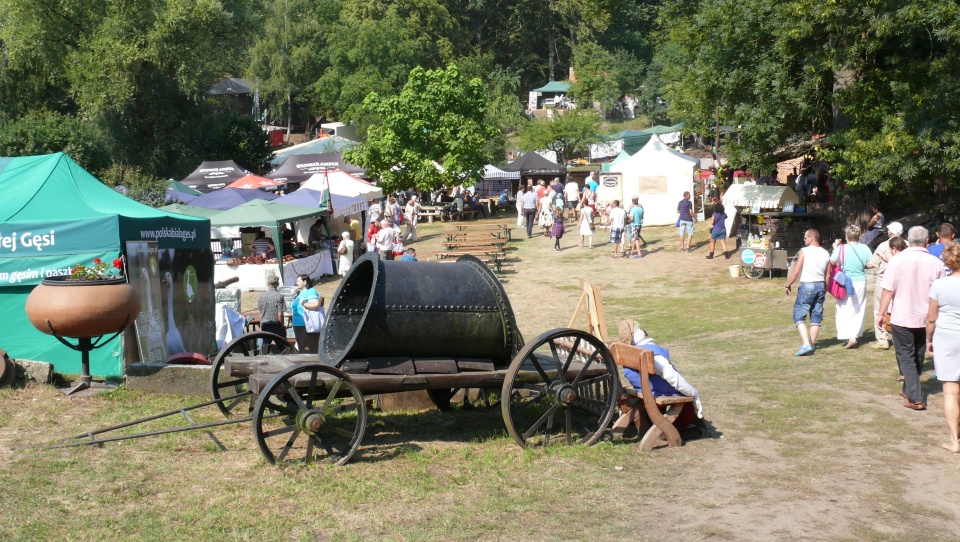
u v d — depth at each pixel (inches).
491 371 297.4
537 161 1811.0
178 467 271.0
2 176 454.3
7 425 316.2
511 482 260.4
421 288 291.0
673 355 493.4
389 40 2847.0
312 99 3095.5
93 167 1523.1
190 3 1696.6
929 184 812.0
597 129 2396.7
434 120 1562.5
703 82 896.3
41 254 413.1
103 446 291.3
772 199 848.9
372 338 284.2
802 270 455.2
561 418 340.2
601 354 298.4
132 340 423.8
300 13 3110.2
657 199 1277.1
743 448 293.3
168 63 1763.0
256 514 231.9
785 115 834.2
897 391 360.2
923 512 232.7
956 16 642.8
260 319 535.8
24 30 1683.1
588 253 1087.0
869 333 494.3
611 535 219.9
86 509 233.5
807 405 346.3
